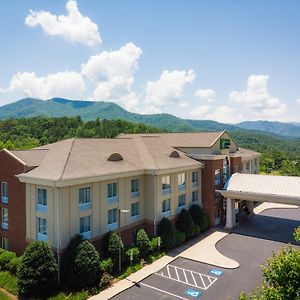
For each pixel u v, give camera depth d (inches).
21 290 976.9
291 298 501.0
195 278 1100.5
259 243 1459.2
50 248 1035.9
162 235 1374.3
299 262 519.5
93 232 1182.3
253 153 2434.8
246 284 1052.5
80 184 1128.8
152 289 1023.0
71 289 1010.7
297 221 1839.3
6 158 1267.2
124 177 1320.1
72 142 1310.3
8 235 1277.1
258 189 1610.5
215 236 1558.8
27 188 1181.7
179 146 1806.1
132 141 1626.5
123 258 1183.6
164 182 1472.7
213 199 1705.2
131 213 1378.0
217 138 1768.0
